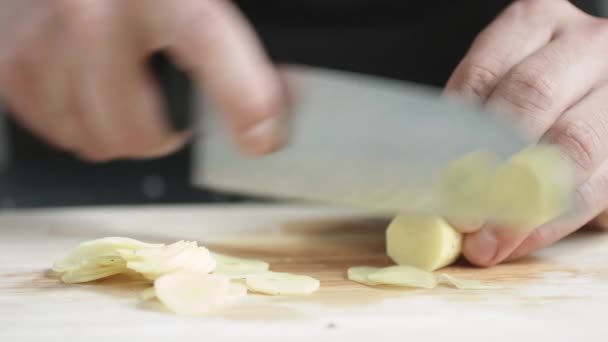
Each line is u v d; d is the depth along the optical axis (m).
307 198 0.46
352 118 0.45
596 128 0.46
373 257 0.50
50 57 0.51
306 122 0.45
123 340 0.39
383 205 0.46
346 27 0.76
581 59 0.48
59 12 0.49
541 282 0.45
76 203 0.64
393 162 0.45
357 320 0.41
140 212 0.59
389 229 0.48
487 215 0.45
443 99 0.46
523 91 0.46
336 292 0.44
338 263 0.49
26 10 0.51
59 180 0.69
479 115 0.45
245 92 0.44
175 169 0.71
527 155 0.44
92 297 0.43
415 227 0.47
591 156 0.46
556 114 0.47
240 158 0.47
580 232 0.53
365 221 0.57
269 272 0.46
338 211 0.59
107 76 0.49
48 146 0.74
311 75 0.45
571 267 0.48
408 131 0.45
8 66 0.53
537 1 0.53
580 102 0.47
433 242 0.47
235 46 0.44
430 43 0.76
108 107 0.50
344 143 0.46
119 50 0.48
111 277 0.45
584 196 0.48
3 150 0.78
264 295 0.43
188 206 0.61
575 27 0.50
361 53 0.76
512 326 0.41
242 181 0.47
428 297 0.44
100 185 0.68
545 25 0.51
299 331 0.40
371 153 0.45
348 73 0.76
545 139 0.46
